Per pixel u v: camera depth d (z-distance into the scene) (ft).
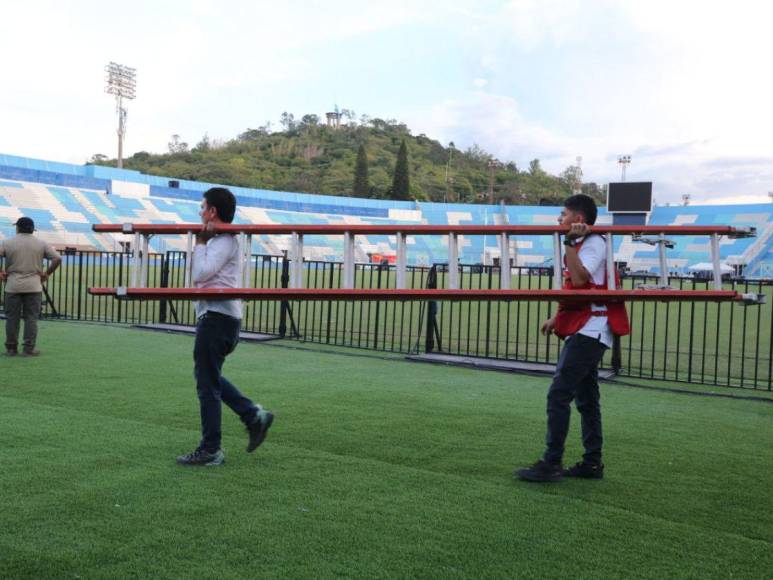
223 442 16.37
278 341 37.37
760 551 10.91
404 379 26.43
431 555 10.25
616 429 19.53
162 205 176.86
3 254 27.89
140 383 22.95
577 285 13.92
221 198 14.44
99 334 36.06
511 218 231.71
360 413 19.93
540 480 14.11
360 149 271.69
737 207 207.92
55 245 132.46
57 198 156.15
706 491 13.93
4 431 16.37
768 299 75.82
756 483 14.57
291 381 24.97
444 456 15.76
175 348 31.73
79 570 9.29
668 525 11.93
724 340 45.44
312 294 12.71
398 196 274.36
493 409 21.11
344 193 291.38
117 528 10.78
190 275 14.61
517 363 30.81
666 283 13.20
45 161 162.71
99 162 297.53
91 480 13.03
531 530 11.43
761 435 19.33
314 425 18.31
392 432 17.80
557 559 10.32
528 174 390.83
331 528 11.12
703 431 19.60
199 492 12.62
